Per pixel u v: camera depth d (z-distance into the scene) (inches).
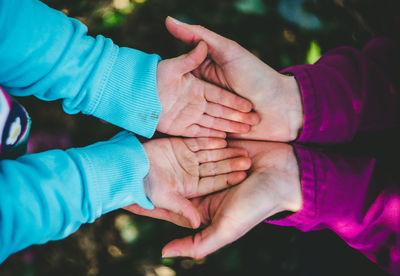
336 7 30.6
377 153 26.1
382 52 24.8
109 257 29.2
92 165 21.5
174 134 24.7
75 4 29.2
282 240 28.7
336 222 23.1
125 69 22.9
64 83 21.8
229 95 23.8
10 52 20.4
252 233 28.8
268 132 24.7
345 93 23.5
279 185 22.9
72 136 28.6
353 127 23.8
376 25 30.8
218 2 29.8
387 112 24.1
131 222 29.1
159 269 28.8
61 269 28.8
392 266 23.3
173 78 23.2
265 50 29.8
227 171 23.9
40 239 20.2
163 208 23.5
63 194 20.4
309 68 24.0
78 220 21.0
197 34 22.9
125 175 22.1
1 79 21.1
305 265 28.3
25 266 28.1
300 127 24.3
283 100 23.8
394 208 22.8
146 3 29.7
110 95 22.8
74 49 21.8
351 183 22.9
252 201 22.5
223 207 22.9
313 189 22.7
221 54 23.2
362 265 28.1
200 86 23.7
